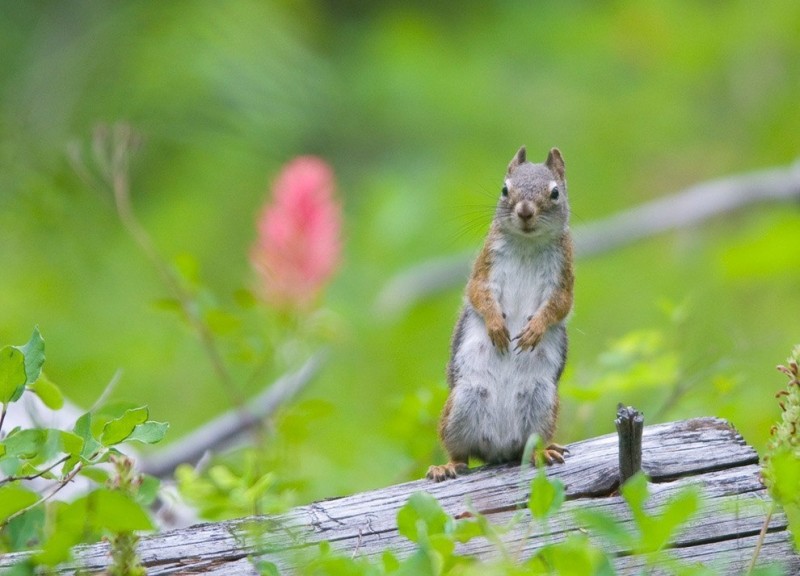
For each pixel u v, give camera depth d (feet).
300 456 32.09
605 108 70.03
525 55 74.90
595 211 63.57
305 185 32.63
